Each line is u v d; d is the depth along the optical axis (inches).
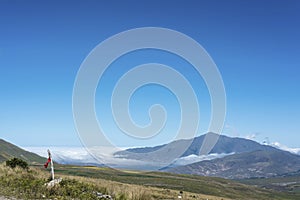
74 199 660.1
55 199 627.8
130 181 3654.0
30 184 705.0
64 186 733.3
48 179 832.9
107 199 713.6
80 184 797.9
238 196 6186.0
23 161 1127.6
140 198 799.1
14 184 714.2
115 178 3363.7
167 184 4911.4
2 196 594.6
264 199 6688.0
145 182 4306.1
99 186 836.0
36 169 1205.7
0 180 755.4
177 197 1332.4
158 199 1033.5
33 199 598.9
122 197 756.0
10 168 994.7
